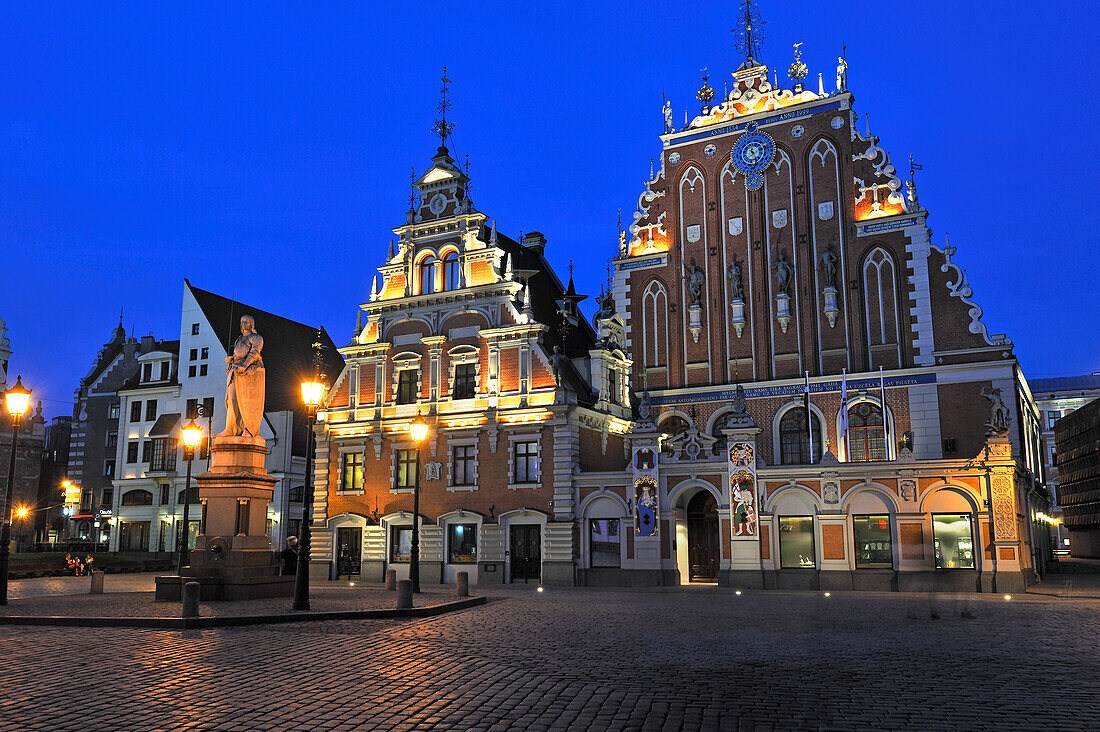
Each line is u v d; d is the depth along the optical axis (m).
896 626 20.75
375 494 46.09
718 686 12.57
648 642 17.61
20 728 10.12
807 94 49.69
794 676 13.43
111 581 42.81
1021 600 29.25
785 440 46.47
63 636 18.47
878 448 44.25
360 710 10.98
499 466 43.22
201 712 10.88
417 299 46.72
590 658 15.30
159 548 65.06
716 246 50.19
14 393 26.64
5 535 25.59
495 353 44.22
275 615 21.48
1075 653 15.97
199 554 27.36
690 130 52.09
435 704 11.32
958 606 25.95
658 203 52.19
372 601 26.62
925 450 43.19
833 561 36.06
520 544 42.16
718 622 21.78
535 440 42.72
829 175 48.22
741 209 49.94
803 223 48.31
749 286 48.97
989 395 42.28
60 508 77.62
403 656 15.50
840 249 47.19
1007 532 33.78
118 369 74.00
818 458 45.44
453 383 45.28
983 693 12.09
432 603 25.72
